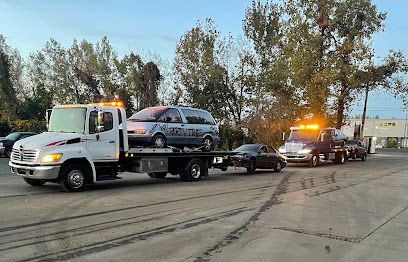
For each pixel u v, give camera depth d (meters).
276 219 8.99
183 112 15.97
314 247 6.86
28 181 12.98
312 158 25.38
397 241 7.43
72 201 10.41
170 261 5.89
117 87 45.28
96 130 12.41
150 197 11.46
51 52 48.00
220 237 7.33
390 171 22.56
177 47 40.97
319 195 12.81
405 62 36.47
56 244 6.58
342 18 35.25
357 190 14.20
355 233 7.92
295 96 35.88
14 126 38.38
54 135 11.94
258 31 39.34
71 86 48.09
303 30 35.03
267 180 16.91
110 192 12.20
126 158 13.53
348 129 65.38
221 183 15.48
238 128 39.47
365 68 34.84
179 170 15.73
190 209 9.87
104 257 5.98
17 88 45.66
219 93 40.38
